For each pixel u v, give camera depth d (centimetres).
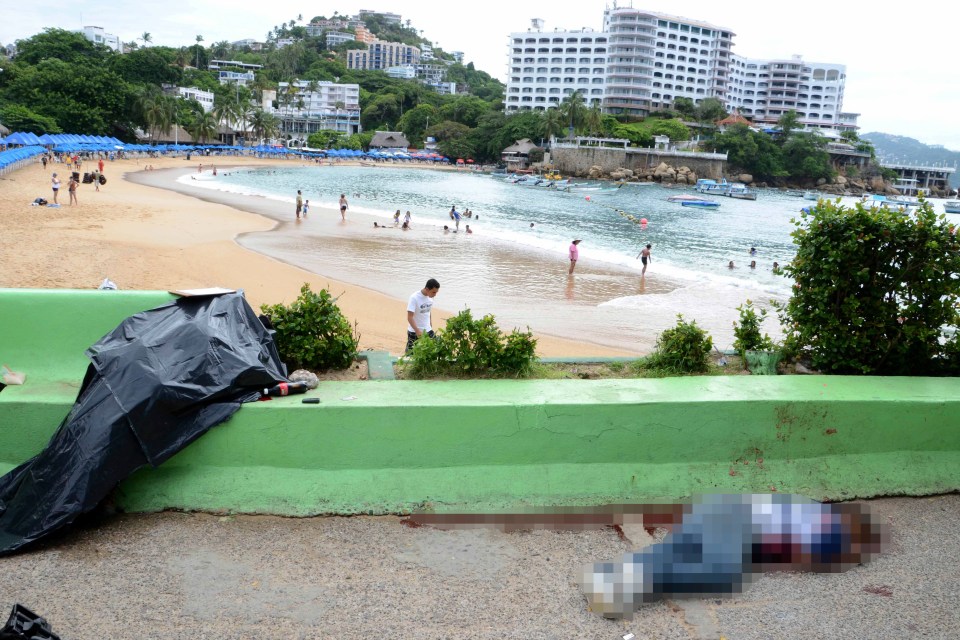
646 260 2639
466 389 570
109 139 9250
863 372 677
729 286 2562
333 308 640
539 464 537
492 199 7438
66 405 507
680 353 684
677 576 439
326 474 512
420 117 16438
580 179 13100
